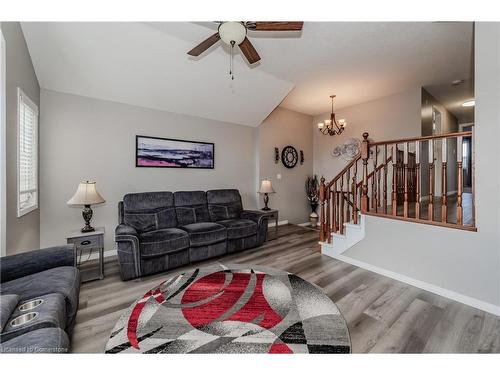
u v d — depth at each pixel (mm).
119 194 3461
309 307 2008
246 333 1660
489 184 1951
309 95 4719
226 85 3736
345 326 1753
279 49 3012
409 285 2461
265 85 3938
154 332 1674
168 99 3688
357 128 5293
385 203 2789
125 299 2164
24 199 2385
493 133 1917
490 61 1902
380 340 1605
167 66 3109
